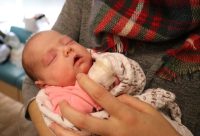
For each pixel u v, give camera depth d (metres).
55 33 0.79
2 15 2.55
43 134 0.63
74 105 0.60
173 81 0.65
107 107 0.51
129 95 0.60
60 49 0.72
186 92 0.64
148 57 0.70
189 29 0.64
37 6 2.39
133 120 0.50
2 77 2.00
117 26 0.69
